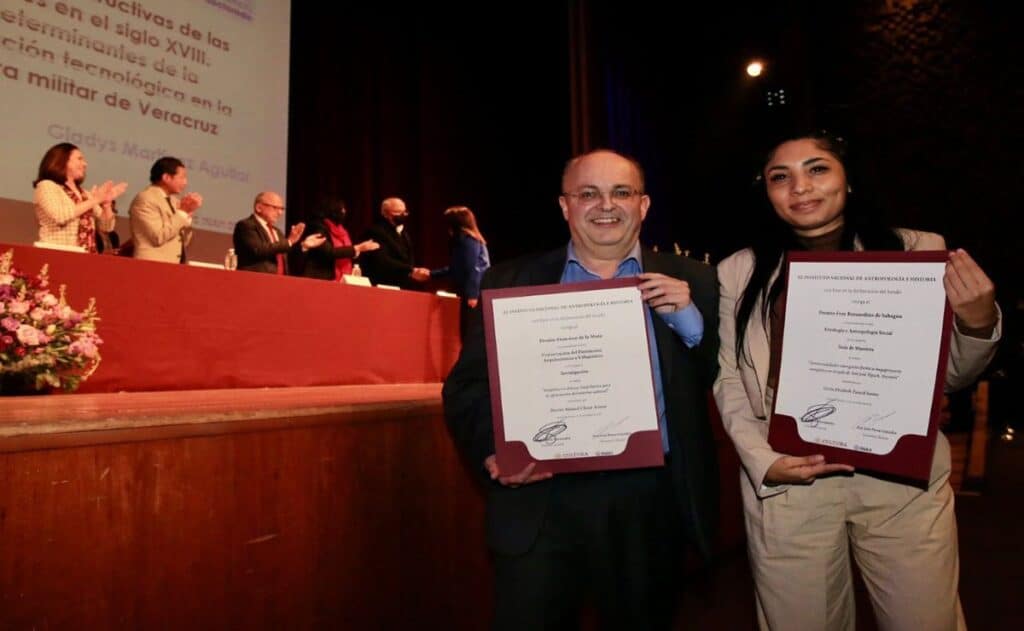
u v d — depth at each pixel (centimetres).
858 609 288
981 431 680
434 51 718
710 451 151
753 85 905
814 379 139
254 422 145
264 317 333
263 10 551
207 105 508
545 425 143
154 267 294
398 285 541
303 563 153
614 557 150
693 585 311
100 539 118
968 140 832
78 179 354
